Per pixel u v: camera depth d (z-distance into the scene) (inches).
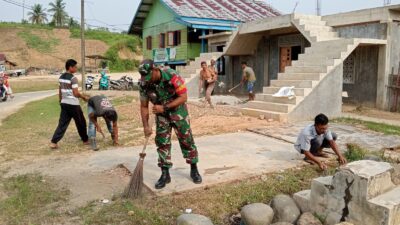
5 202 175.0
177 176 198.5
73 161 241.4
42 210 166.9
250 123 362.3
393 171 154.1
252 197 176.4
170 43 925.2
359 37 488.7
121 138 309.1
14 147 287.3
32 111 537.0
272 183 190.9
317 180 157.3
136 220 154.9
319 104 388.5
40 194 183.3
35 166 233.6
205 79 470.6
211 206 167.8
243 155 241.0
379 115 430.9
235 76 742.5
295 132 313.6
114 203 169.9
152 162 227.1
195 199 172.1
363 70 493.0
